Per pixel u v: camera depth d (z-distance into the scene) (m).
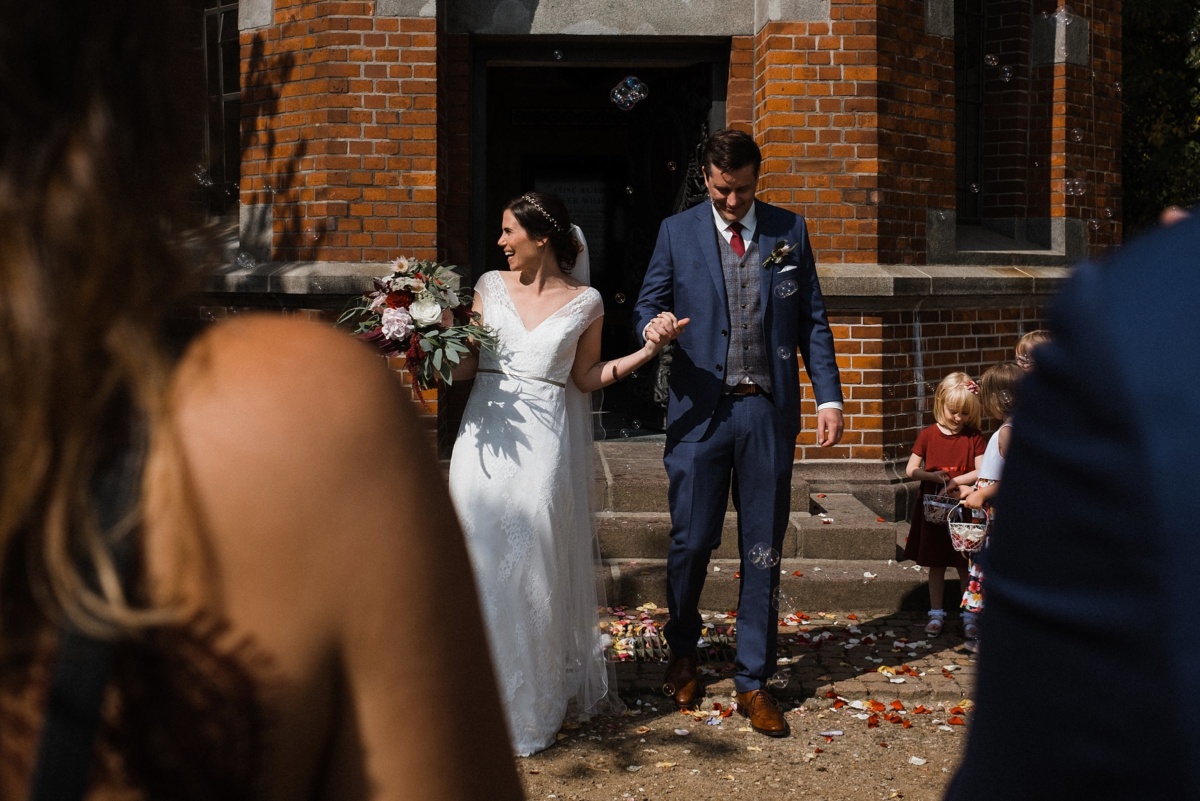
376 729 0.60
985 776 0.61
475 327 4.05
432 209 6.52
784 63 6.53
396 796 0.61
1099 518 0.53
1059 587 0.55
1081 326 0.56
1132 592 0.52
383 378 0.64
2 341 0.52
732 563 5.76
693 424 4.24
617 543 5.79
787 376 4.26
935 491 5.48
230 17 7.18
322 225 6.51
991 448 4.83
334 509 0.58
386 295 4.11
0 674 0.54
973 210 7.84
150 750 0.55
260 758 0.57
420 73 6.47
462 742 0.63
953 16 6.89
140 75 0.57
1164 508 0.50
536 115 10.88
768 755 4.01
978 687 0.63
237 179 7.25
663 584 5.49
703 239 4.28
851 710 4.43
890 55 6.62
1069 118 7.61
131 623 0.53
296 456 0.58
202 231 0.63
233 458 0.57
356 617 0.59
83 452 0.54
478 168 7.09
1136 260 0.57
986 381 5.14
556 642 4.06
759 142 6.76
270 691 0.57
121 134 0.55
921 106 6.78
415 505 0.62
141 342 0.55
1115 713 0.52
